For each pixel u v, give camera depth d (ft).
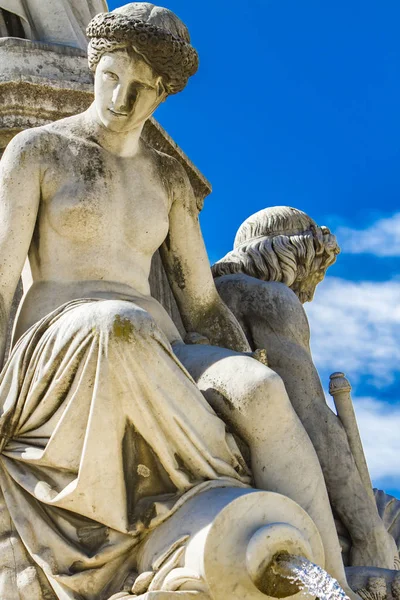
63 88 33.27
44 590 26.45
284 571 25.54
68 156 29.78
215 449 27.40
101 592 26.20
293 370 34.53
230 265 36.86
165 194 30.99
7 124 33.09
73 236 29.40
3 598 26.30
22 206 29.14
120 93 29.43
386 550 33.14
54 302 28.89
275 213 37.83
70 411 26.66
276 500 26.50
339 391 34.63
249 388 28.07
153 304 30.04
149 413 26.63
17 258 28.96
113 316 26.45
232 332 32.50
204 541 25.46
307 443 28.40
